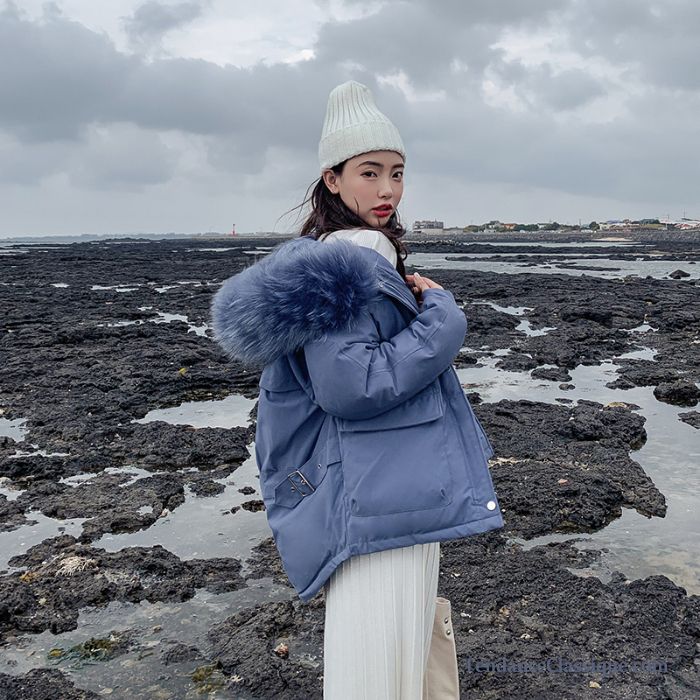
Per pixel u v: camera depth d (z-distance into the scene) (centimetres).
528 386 962
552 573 433
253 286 195
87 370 1046
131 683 338
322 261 191
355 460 197
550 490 554
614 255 4975
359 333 195
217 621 393
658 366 1060
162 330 1444
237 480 619
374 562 197
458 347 200
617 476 593
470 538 483
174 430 748
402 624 197
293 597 416
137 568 450
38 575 441
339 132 212
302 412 206
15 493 600
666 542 484
